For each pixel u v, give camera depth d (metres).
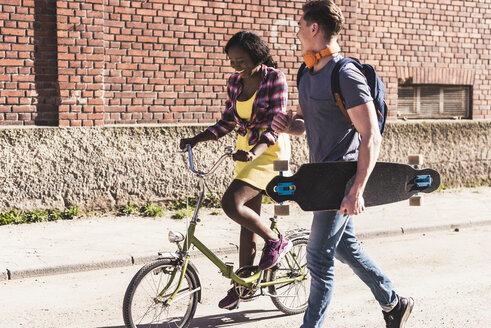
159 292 4.27
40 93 8.15
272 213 8.71
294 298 5.02
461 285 5.81
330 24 3.59
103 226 7.80
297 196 3.58
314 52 3.65
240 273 4.63
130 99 8.72
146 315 4.27
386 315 4.15
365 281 4.07
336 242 3.76
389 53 10.76
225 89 9.34
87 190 8.34
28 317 4.95
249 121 4.68
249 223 4.47
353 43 10.31
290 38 9.76
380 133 3.68
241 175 4.51
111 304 5.29
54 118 8.26
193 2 9.02
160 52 8.86
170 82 8.96
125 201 8.57
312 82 3.66
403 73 10.90
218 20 9.21
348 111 3.49
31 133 8.01
